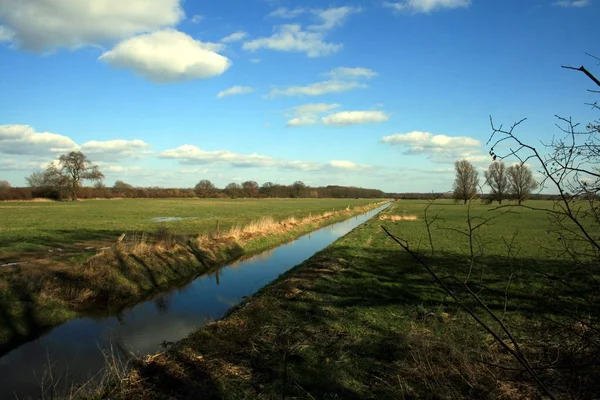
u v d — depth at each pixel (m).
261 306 9.99
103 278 13.09
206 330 8.59
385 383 5.95
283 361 6.86
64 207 63.84
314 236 31.62
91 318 10.97
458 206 79.25
